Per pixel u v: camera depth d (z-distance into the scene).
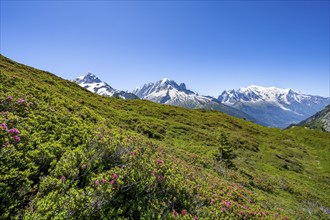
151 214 8.52
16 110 13.34
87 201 7.16
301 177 46.69
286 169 50.09
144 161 11.22
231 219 11.04
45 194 7.47
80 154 9.62
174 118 68.00
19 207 6.90
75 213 6.73
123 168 9.93
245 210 12.85
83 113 22.06
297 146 81.81
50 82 50.50
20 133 9.83
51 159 9.38
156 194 9.87
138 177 9.67
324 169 59.03
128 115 49.59
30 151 9.06
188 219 9.09
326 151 79.31
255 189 27.78
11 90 18.25
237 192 16.98
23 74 43.00
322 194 39.66
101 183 7.96
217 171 28.22
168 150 27.30
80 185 8.35
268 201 22.22
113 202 8.10
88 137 12.49
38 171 8.58
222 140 37.81
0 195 6.66
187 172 15.20
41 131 11.48
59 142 11.03
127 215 8.19
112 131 16.06
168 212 9.06
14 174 7.54
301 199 31.53
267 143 73.62
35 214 6.32
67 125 13.95
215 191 14.21
